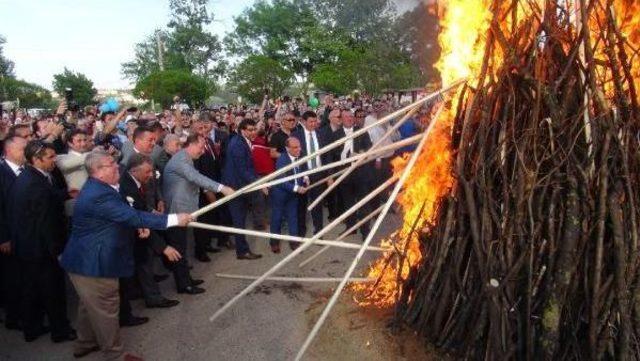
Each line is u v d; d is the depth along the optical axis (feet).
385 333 13.05
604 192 9.87
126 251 12.92
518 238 10.53
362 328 13.47
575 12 10.53
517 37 10.84
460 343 11.63
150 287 16.90
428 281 12.22
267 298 17.16
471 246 11.44
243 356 13.56
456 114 11.88
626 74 10.07
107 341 12.87
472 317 11.25
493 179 10.97
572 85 10.40
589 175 10.14
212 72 185.57
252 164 21.93
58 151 22.41
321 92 112.88
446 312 11.85
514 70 10.85
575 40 10.34
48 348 14.52
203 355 13.75
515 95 10.89
